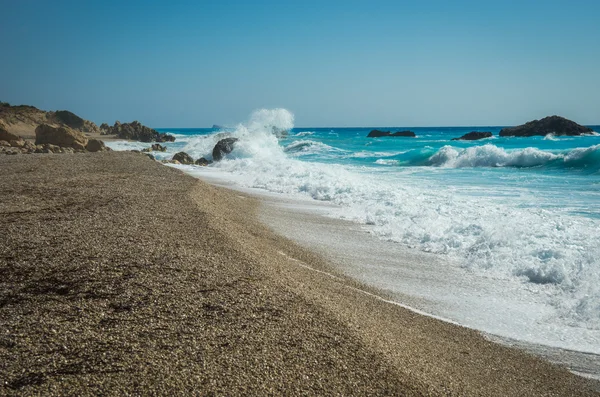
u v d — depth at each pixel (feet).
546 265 23.00
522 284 22.30
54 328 12.74
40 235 19.88
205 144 112.27
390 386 11.81
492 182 52.37
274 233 29.94
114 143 151.12
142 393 10.40
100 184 34.17
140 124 203.82
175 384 10.76
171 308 14.16
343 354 12.85
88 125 236.22
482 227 29.25
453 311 19.49
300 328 13.91
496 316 19.10
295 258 24.84
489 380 13.82
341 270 23.93
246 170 65.98
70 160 50.55
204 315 13.93
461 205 36.47
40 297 14.42
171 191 32.89
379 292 21.16
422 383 12.34
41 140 100.32
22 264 16.61
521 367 15.10
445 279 23.06
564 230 28.19
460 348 15.97
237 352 12.25
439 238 28.76
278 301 15.51
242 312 14.37
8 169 42.24
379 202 39.17
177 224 23.30
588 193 43.16
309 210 38.34
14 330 12.58
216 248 20.13
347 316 15.85
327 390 11.27
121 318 13.43
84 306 13.96
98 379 10.74
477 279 23.04
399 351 14.08
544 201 39.19
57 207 25.68
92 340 12.26
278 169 62.03
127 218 23.58
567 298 20.42
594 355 16.14
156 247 19.07
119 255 17.79
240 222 30.22
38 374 10.81
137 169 43.91
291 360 12.22
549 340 17.21
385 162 86.53
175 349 12.11
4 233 20.03
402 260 25.85
